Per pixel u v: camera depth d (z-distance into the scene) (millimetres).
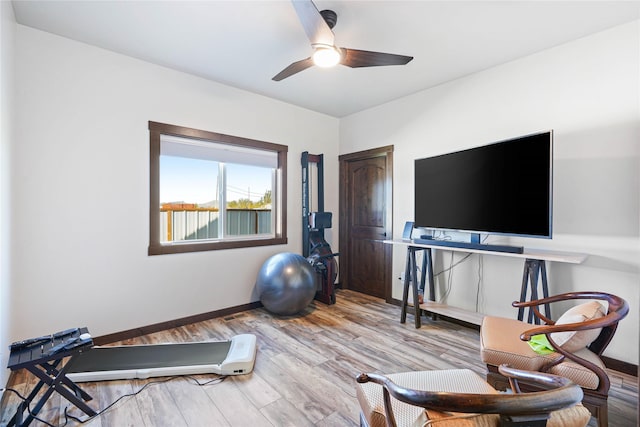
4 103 1893
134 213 2793
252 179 3793
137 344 2625
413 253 3090
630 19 2150
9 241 2061
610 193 2264
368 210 4242
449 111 3250
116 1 2000
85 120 2539
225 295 3393
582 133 2387
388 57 2162
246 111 3549
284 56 2748
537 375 1053
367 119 4160
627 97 2195
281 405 1818
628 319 2182
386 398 1039
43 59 2350
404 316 3168
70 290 2484
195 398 1878
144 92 2838
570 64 2449
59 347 1664
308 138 4203
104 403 1821
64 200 2453
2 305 1849
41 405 1604
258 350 2525
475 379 1378
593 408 1455
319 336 2816
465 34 2367
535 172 2266
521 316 2381
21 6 2053
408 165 3660
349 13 2107
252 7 2064
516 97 2750
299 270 3258
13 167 2162
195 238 3357
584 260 2193
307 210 4090
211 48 2609
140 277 2832
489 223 2582
